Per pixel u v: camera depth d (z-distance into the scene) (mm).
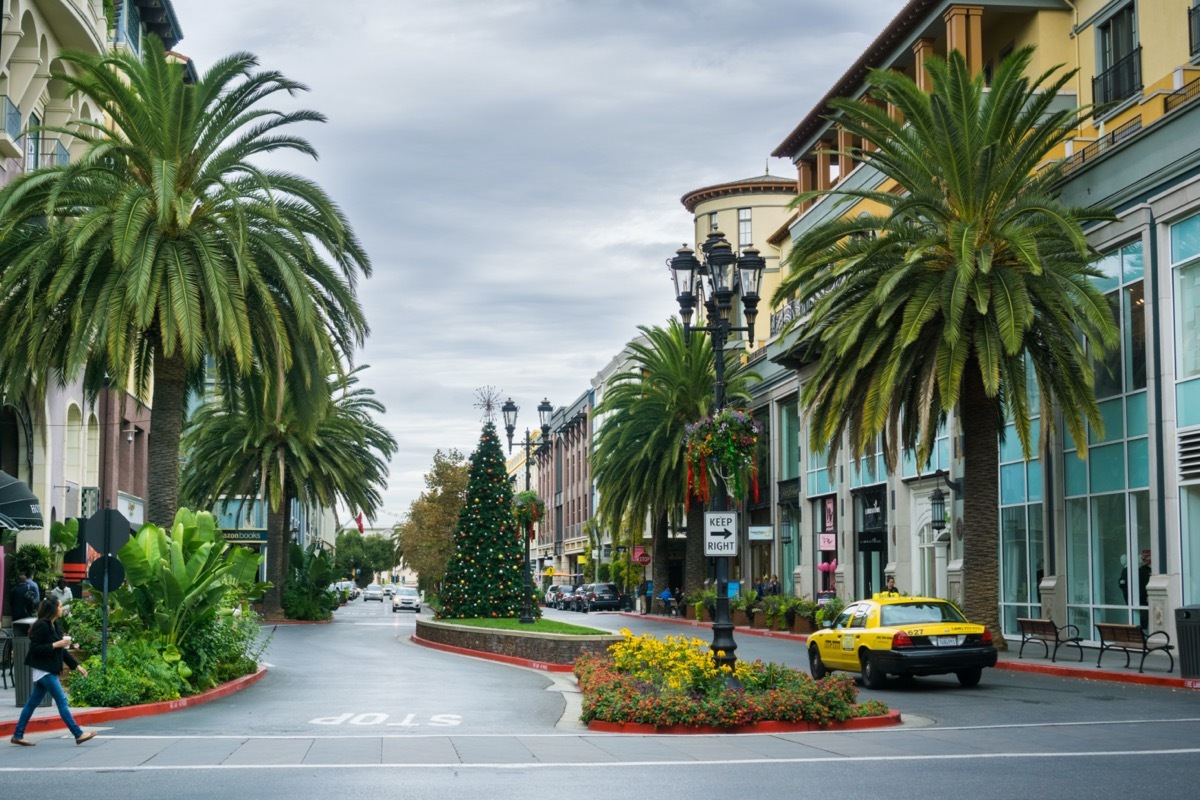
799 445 51969
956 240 24453
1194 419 25438
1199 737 14328
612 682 17812
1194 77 27422
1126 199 27797
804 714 16406
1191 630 20656
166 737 15156
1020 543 33156
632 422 51719
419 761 12930
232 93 26484
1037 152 26266
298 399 28328
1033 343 26625
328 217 26938
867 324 27047
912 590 40469
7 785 11070
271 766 12438
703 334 51344
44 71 36656
